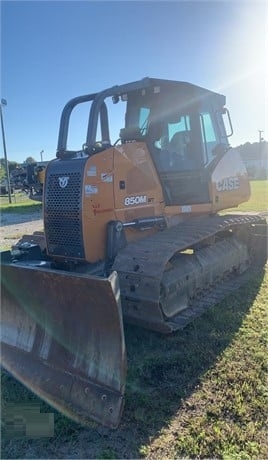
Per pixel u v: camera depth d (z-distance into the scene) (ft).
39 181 48.73
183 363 10.76
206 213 16.40
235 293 16.06
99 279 8.30
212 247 15.62
